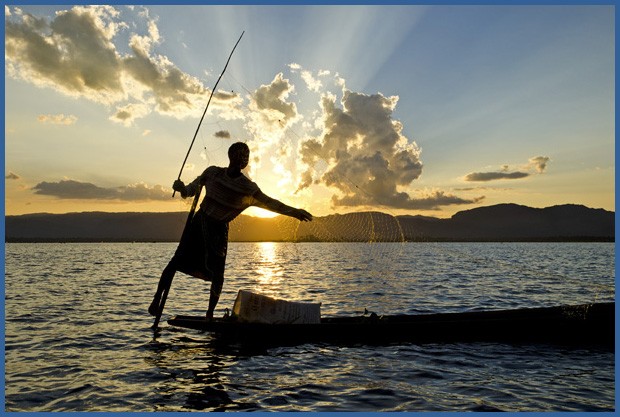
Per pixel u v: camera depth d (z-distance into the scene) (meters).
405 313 13.69
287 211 8.90
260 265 36.09
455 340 9.91
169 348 9.19
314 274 27.16
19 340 9.85
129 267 36.84
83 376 7.32
